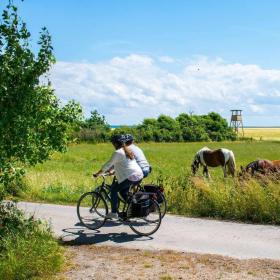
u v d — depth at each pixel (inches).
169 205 487.8
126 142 398.3
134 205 373.1
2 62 302.7
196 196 485.1
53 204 533.0
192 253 328.5
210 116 3464.6
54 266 284.8
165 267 294.4
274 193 448.1
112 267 294.4
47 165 1095.0
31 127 312.0
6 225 331.3
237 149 2091.5
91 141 2630.4
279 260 312.0
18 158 323.9
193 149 2048.5
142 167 398.6
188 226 415.5
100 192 397.1
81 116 331.3
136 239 368.5
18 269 270.1
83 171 947.3
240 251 334.6
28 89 307.3
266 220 434.9
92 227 402.6
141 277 274.8
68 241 361.4
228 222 435.2
